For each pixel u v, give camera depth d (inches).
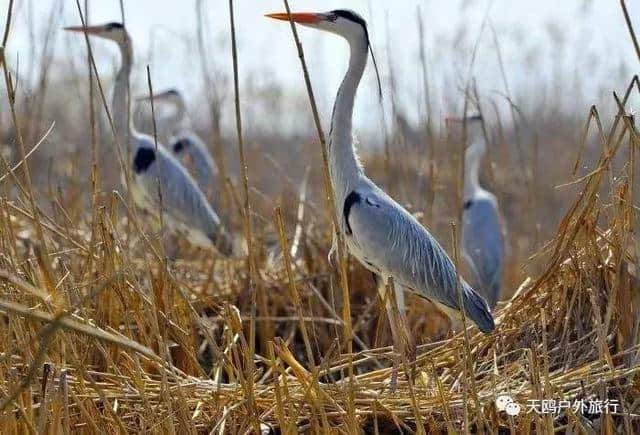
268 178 936.9
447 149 696.4
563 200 886.4
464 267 699.4
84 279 398.3
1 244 343.9
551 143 961.5
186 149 856.9
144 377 353.7
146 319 389.1
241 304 540.7
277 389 311.9
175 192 689.0
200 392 353.7
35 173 873.5
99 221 374.6
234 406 331.9
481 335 418.6
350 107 430.0
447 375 392.8
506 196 810.8
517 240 705.6
